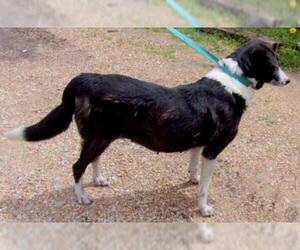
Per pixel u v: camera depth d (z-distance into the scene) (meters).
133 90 2.16
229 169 2.63
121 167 2.59
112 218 2.28
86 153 2.24
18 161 2.59
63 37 3.94
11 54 3.67
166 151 2.28
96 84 2.17
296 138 2.91
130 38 3.98
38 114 2.99
